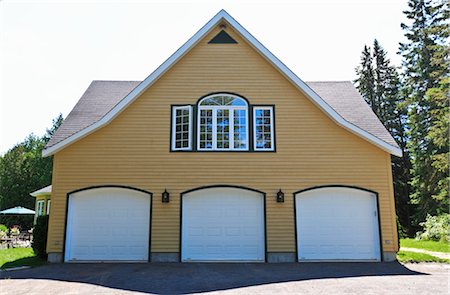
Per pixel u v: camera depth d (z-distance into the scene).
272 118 12.88
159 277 9.24
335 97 15.80
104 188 12.31
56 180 12.30
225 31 13.44
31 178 42.09
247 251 12.12
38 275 9.58
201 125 12.78
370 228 12.38
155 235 12.04
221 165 12.49
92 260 11.99
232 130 12.76
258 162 12.54
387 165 12.66
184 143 12.64
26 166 42.56
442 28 24.91
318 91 16.39
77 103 15.01
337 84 17.08
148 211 12.27
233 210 12.35
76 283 8.53
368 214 12.47
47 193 22.88
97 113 14.28
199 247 12.09
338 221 12.38
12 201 40.69
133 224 12.23
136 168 12.41
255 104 12.95
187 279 8.98
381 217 12.36
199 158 12.51
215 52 13.28
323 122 12.86
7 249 16.44
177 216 12.17
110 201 12.38
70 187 12.27
